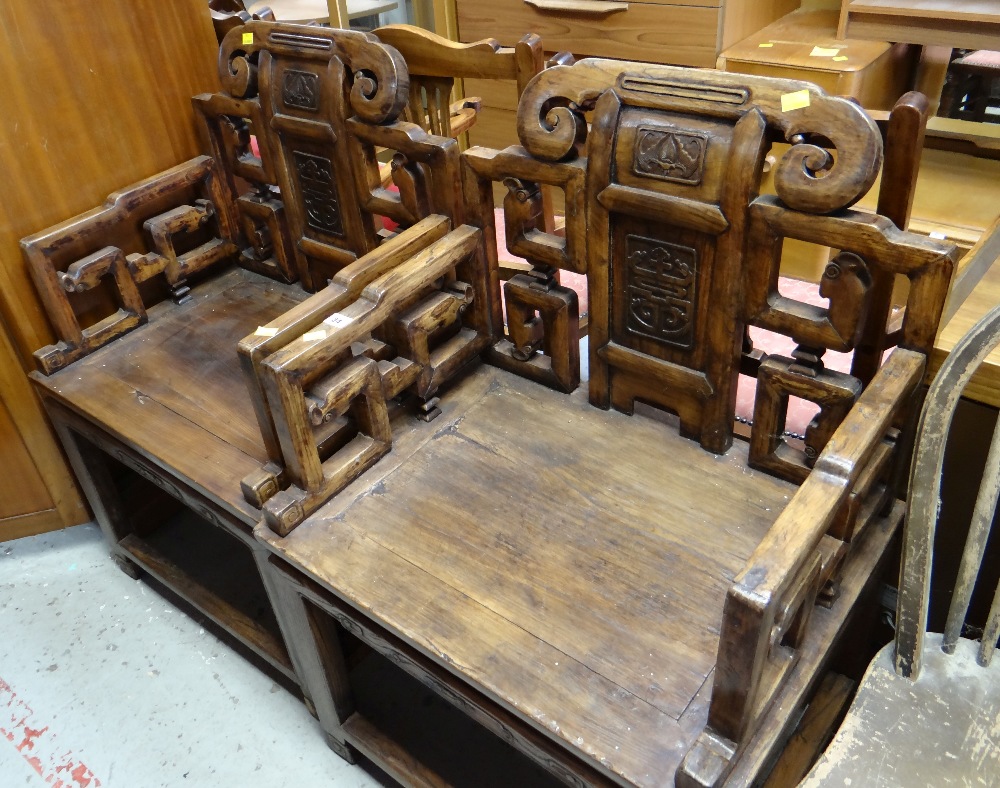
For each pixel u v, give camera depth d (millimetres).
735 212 1066
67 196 1584
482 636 1054
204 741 1576
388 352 1399
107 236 1655
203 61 1716
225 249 1822
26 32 1446
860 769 935
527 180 1272
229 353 1633
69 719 1616
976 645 1035
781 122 1010
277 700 1643
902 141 977
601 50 2047
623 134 1127
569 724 948
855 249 1007
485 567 1146
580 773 984
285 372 1129
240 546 1940
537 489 1257
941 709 979
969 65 1821
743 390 1484
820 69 1692
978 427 1217
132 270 1671
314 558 1185
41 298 1580
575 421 1378
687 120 1080
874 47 1755
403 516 1237
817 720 1393
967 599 989
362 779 1512
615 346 1304
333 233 1602
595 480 1261
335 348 1194
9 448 1712
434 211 1419
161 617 1808
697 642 1022
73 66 1525
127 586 1880
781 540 829
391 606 1104
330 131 1454
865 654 1414
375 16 2420
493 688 993
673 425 1350
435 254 1315
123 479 1959
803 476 1194
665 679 985
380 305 1242
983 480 920
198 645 1747
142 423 1482
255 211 1726
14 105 1465
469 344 1453
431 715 1601
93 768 1536
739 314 1146
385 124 1390
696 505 1201
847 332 1061
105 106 1593
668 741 924
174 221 1703
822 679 1365
